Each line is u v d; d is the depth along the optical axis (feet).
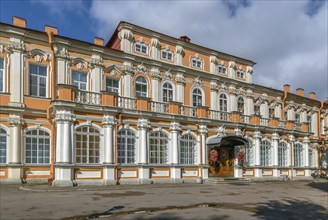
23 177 68.64
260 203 47.03
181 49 95.09
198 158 85.20
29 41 72.43
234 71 108.99
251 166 97.71
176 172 79.66
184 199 48.34
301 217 37.45
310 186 82.89
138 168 73.87
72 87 65.87
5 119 68.39
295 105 132.05
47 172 71.46
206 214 36.52
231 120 95.35
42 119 72.54
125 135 73.00
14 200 43.39
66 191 55.01
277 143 106.73
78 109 66.23
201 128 86.53
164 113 79.20
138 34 87.30
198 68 99.25
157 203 43.32
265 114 117.91
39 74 73.51
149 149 76.33
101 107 69.00
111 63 82.23
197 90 97.96
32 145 70.79
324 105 146.92
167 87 91.61
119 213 35.53
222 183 82.38
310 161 130.52
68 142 63.98
